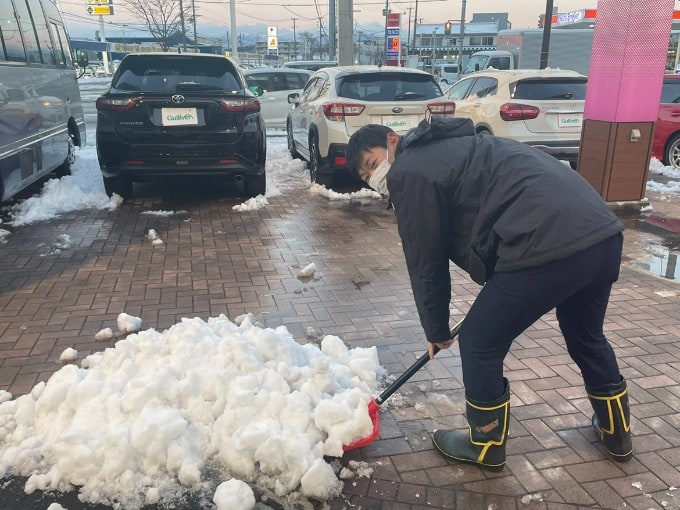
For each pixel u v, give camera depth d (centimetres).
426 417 296
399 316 412
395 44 2788
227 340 299
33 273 489
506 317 227
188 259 530
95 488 242
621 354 356
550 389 319
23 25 705
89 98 2330
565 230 212
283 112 1512
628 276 491
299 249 563
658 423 290
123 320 382
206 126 675
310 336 380
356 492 246
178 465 248
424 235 223
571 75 874
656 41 638
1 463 254
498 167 218
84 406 272
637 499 241
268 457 248
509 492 246
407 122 782
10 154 611
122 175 689
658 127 1008
